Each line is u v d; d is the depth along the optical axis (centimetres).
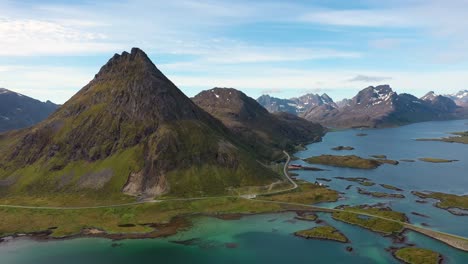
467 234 17112
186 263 15075
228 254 15850
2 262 15525
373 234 17550
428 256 14800
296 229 18625
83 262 15400
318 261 14888
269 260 15138
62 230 19138
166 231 18838
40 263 15400
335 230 18100
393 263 14612
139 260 15500
